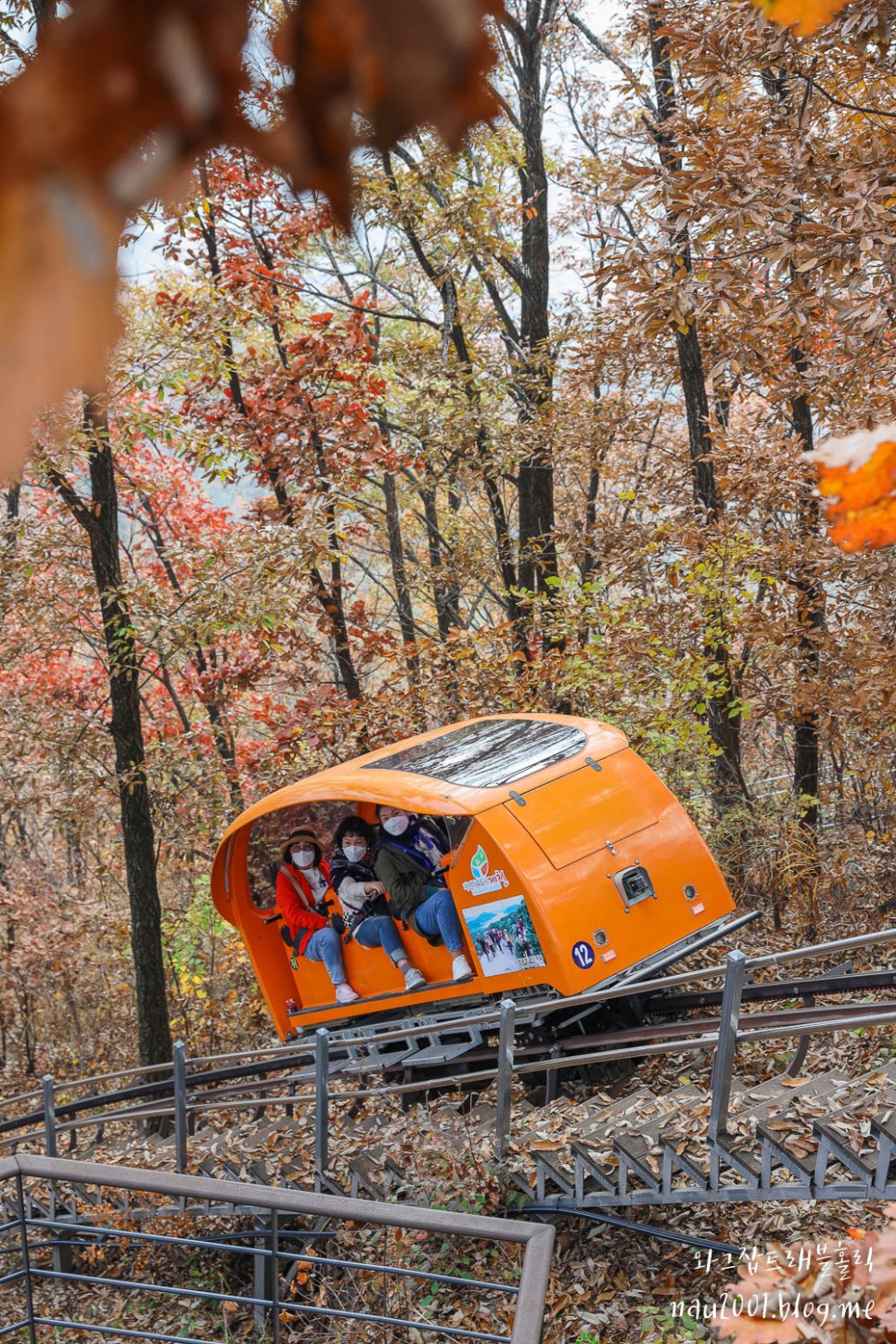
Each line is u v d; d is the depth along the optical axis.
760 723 14.89
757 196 8.55
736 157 8.64
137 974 13.66
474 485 21.03
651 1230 6.86
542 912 7.72
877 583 11.46
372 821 10.56
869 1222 6.79
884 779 12.72
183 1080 8.94
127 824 13.61
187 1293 5.12
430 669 15.16
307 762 14.94
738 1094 6.84
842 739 13.12
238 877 10.55
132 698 13.46
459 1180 7.21
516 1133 7.49
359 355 17.20
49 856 23.97
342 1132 8.38
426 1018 8.76
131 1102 14.27
